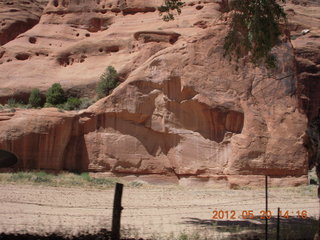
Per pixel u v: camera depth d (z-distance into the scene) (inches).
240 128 1056.8
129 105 1074.7
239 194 874.1
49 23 1713.8
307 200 780.0
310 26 2052.2
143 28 1608.0
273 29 565.0
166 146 1080.2
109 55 1478.8
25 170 989.2
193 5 1622.8
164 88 1080.2
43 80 1391.5
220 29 1117.1
